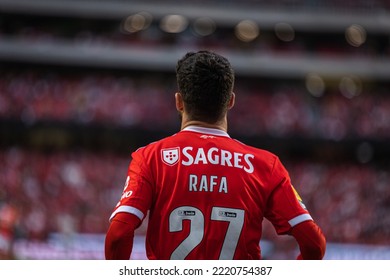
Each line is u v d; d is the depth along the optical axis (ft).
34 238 289.94
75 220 330.75
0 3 472.85
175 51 495.00
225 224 40.04
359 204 397.19
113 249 39.47
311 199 403.75
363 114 476.95
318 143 463.42
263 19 506.48
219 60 43.19
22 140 463.01
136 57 488.85
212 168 41.14
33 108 440.45
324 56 510.58
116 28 509.76
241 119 462.60
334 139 462.60
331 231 369.91
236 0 506.48
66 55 478.18
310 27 511.81
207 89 42.60
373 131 468.75
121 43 491.72
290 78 510.17
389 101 492.13
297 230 41.42
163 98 467.52
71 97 451.94
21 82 453.99
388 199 406.00
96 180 385.09
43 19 501.97
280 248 291.79
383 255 322.34
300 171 434.30
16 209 284.82
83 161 396.57
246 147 43.37
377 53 531.50
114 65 487.61
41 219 314.14
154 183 40.86
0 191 331.36
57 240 295.07
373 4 519.19
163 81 509.76
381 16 516.73
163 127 452.76
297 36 533.55
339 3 515.91
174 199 40.24
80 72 496.64
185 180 40.60
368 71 508.53
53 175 377.91
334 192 411.75
